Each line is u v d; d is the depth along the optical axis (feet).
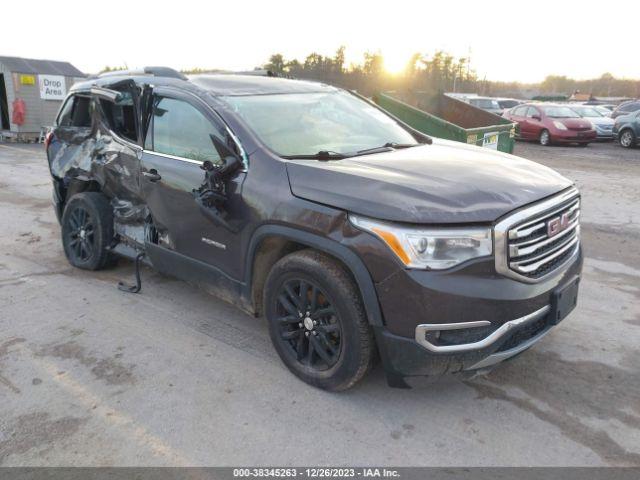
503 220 9.79
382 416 10.79
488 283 9.70
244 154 12.29
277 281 11.75
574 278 11.56
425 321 9.63
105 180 17.02
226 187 12.35
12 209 28.22
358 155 12.61
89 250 18.31
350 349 10.66
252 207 11.80
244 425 10.56
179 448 9.95
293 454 9.77
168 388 11.81
